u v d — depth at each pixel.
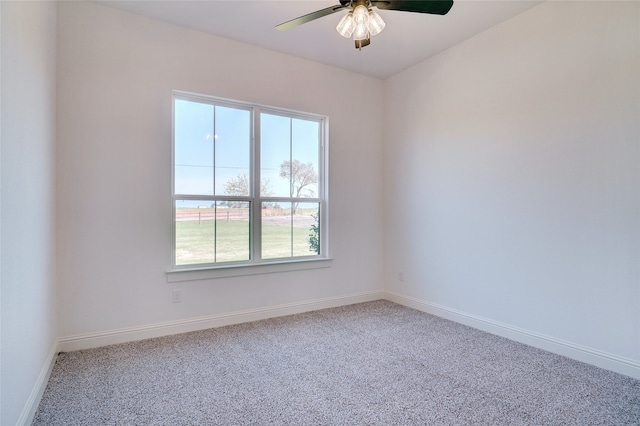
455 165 3.22
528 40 2.63
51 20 2.21
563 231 2.44
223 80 3.04
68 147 2.43
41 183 1.94
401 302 3.82
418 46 3.22
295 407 1.78
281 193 3.47
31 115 1.71
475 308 3.04
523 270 2.68
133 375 2.10
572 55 2.38
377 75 3.94
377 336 2.81
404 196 3.80
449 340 2.72
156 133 2.75
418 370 2.20
